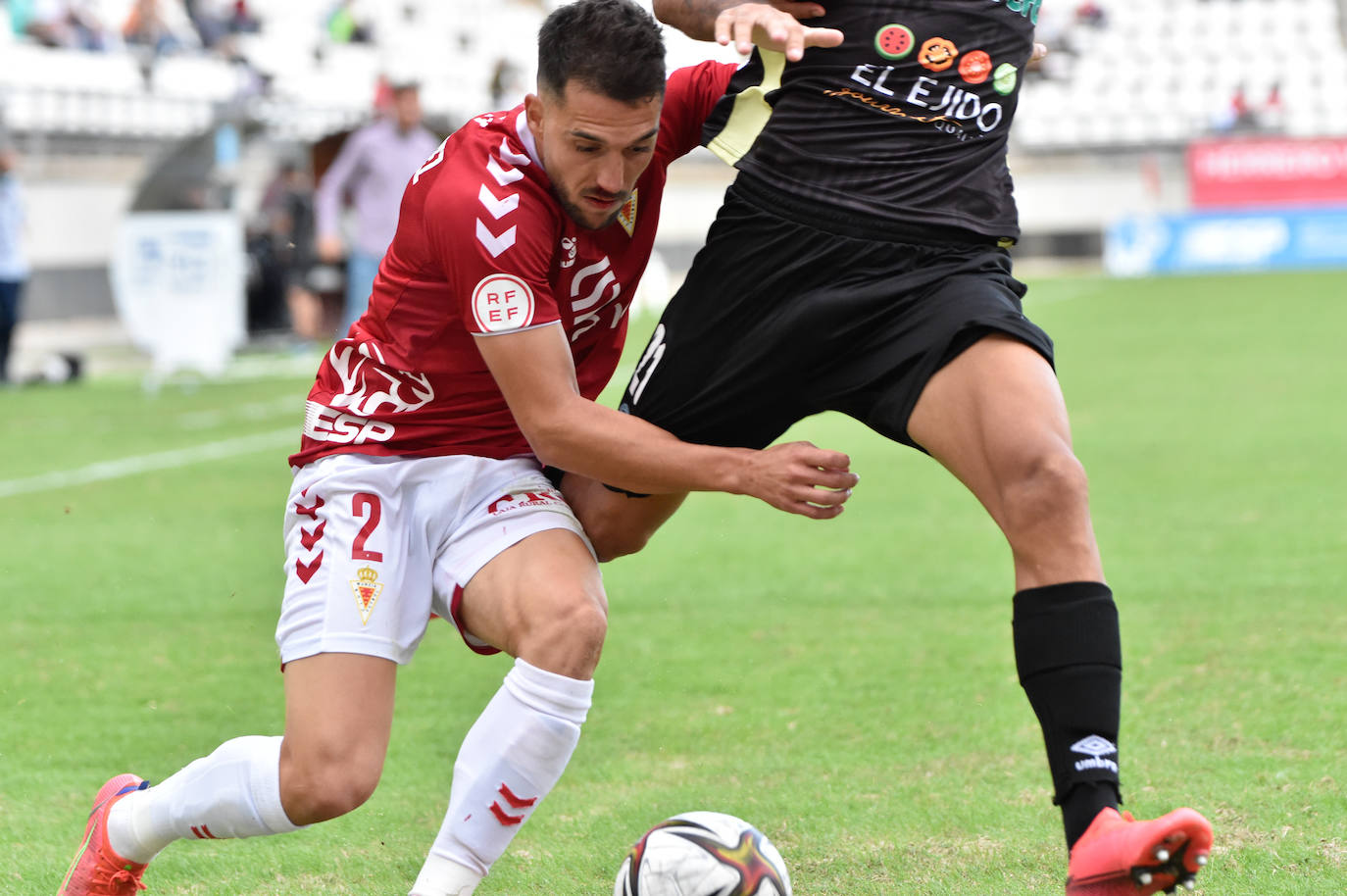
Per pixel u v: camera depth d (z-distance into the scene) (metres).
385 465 10.24
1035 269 97.50
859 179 10.22
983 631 18.23
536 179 9.80
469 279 9.64
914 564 22.28
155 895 11.02
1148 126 99.19
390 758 14.23
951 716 14.89
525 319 9.59
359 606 9.80
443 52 88.06
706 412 10.73
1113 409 37.84
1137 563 21.39
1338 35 102.44
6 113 61.91
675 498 11.10
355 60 82.31
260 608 20.44
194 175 48.00
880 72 10.23
